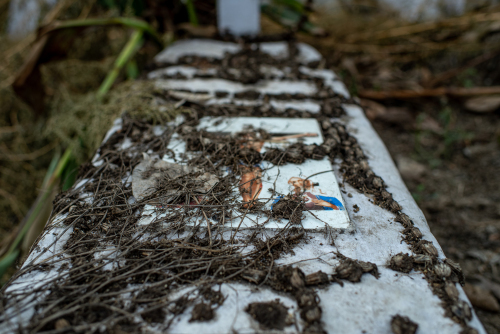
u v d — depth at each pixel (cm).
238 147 40
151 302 24
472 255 52
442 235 56
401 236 31
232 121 47
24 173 67
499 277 48
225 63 68
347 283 26
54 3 85
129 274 26
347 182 37
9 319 23
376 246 30
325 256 28
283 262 28
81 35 68
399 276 27
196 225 31
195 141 41
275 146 41
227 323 23
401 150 75
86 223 31
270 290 26
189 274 27
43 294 25
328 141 42
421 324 23
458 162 72
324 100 55
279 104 53
